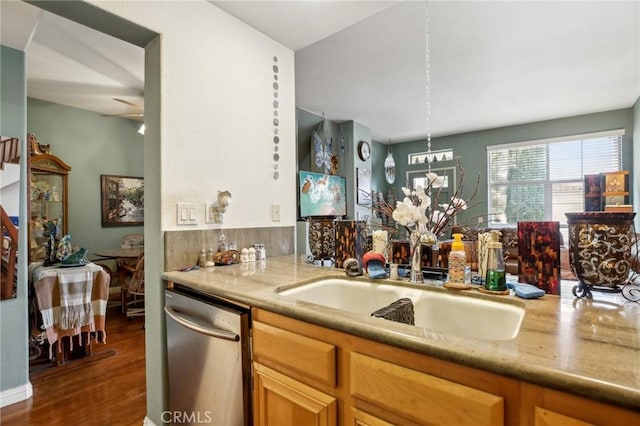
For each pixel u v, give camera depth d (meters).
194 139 1.68
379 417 0.80
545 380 0.58
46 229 3.10
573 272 1.05
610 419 0.54
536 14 2.36
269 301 1.06
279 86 2.16
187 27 1.65
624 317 0.84
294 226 2.26
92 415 1.79
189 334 1.36
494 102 4.36
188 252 1.65
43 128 3.99
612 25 2.52
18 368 1.95
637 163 4.32
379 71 3.34
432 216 1.38
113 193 4.61
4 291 1.91
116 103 4.07
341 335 0.88
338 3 1.75
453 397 0.68
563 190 5.17
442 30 2.57
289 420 0.99
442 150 6.33
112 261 4.58
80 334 2.47
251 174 1.98
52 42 2.55
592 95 4.13
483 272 1.19
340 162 5.31
